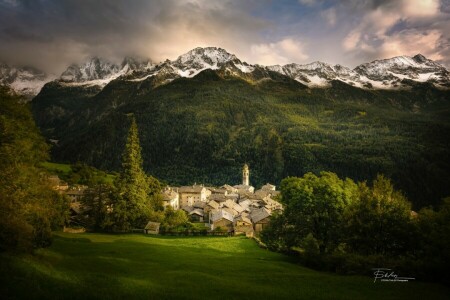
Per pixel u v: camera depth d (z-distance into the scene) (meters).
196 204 169.25
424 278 38.81
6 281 23.23
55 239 61.34
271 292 31.48
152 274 37.50
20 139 40.53
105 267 39.31
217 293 30.09
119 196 95.31
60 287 25.05
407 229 44.69
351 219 47.59
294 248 67.81
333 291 33.22
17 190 37.16
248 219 117.12
